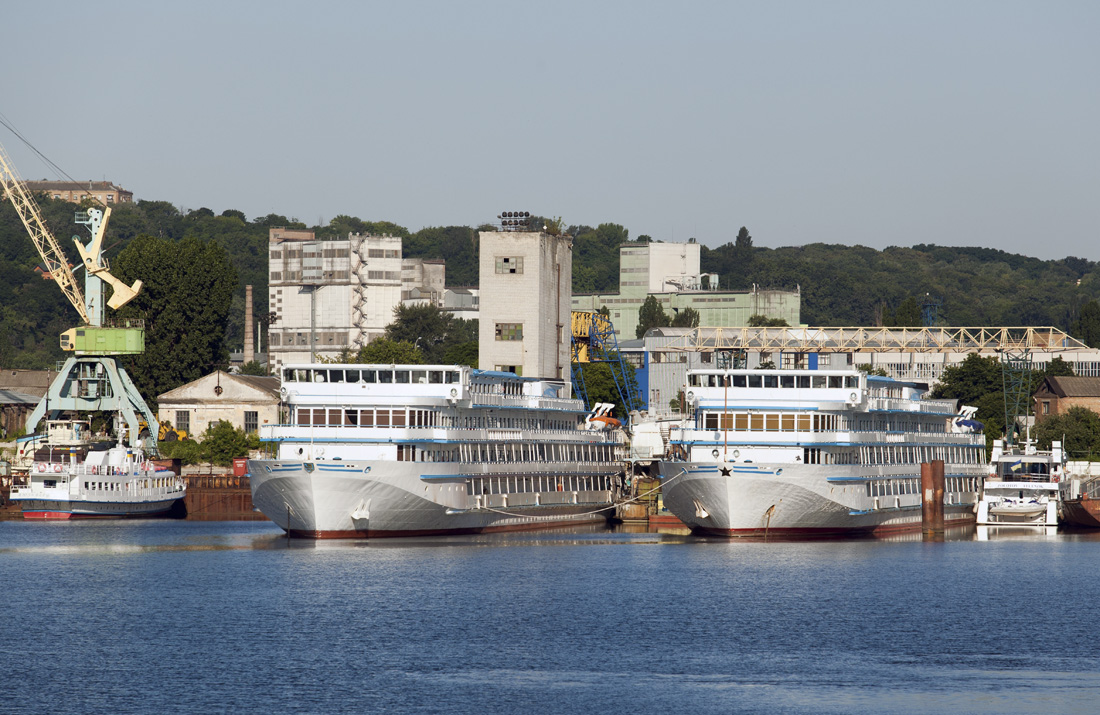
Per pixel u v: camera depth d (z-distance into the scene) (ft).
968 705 634.02
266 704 628.28
